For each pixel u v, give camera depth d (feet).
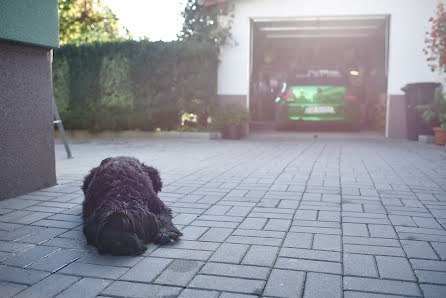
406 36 36.42
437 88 34.19
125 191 9.88
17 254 9.44
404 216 12.32
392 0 36.27
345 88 41.91
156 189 12.06
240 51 39.01
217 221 11.92
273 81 63.82
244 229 11.16
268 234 10.73
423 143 32.94
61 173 19.63
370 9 36.76
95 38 45.65
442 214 12.49
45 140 16.29
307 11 37.68
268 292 7.52
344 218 12.12
